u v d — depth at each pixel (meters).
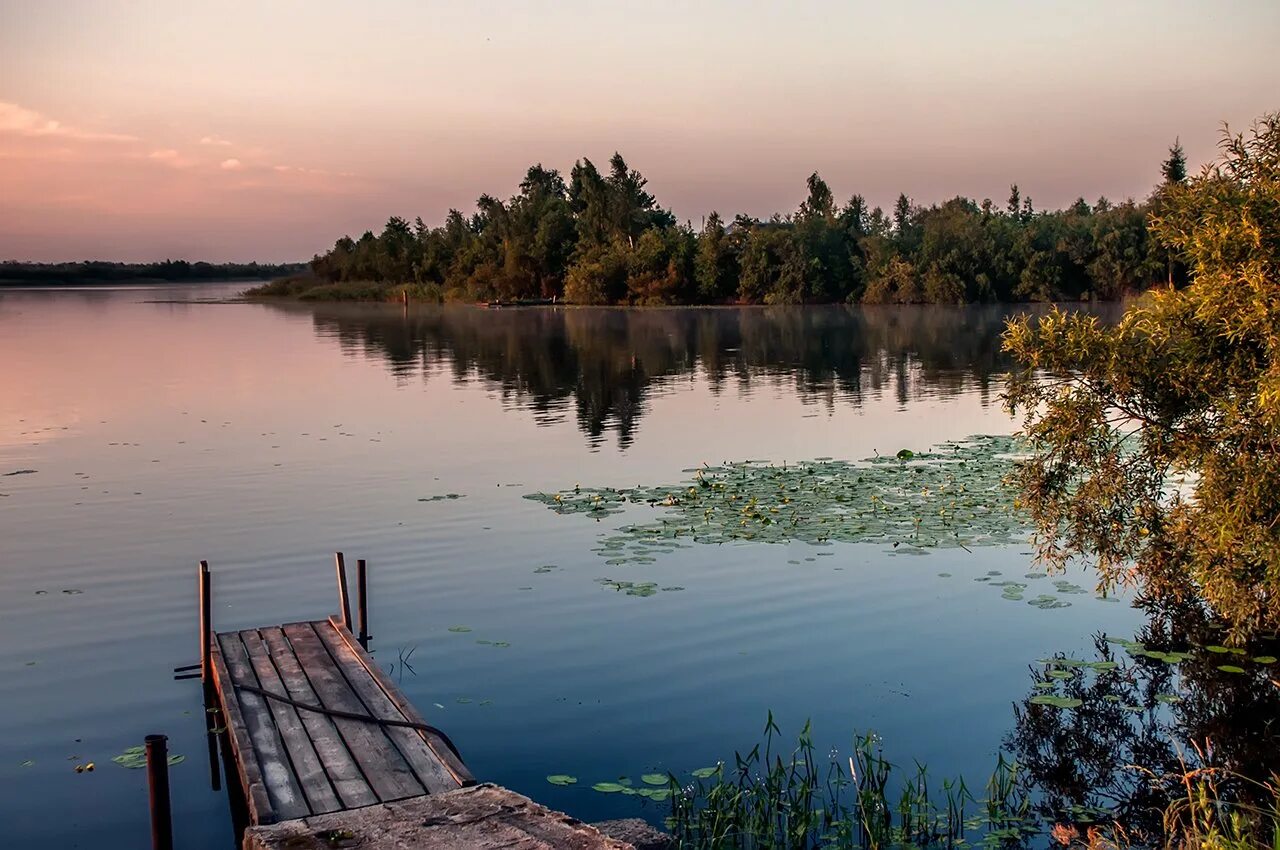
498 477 16.30
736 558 11.69
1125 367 9.79
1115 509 9.95
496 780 6.92
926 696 8.15
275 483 16.02
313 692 7.92
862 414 22.67
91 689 8.57
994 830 6.30
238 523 13.57
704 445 18.97
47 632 9.79
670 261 83.75
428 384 29.61
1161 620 9.80
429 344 44.91
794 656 8.94
